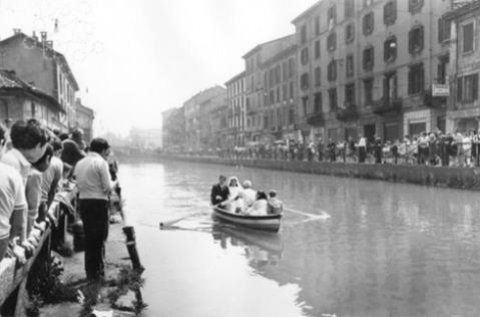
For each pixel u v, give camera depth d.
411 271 10.95
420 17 36.66
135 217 19.19
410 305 8.77
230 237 14.96
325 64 51.09
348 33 46.41
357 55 45.03
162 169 61.53
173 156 94.44
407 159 30.66
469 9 30.12
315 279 10.40
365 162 34.62
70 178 11.97
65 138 13.53
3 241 4.36
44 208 6.96
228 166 61.94
